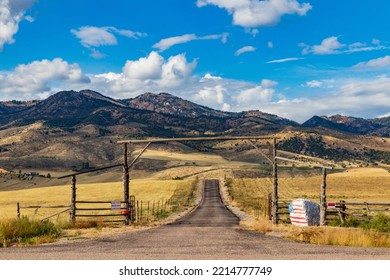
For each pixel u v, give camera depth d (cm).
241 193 10625
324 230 1838
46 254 1243
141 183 13212
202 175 18938
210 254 1205
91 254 1235
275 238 1780
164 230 2400
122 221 3178
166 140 3173
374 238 1576
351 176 13912
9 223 1931
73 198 2828
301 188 11475
